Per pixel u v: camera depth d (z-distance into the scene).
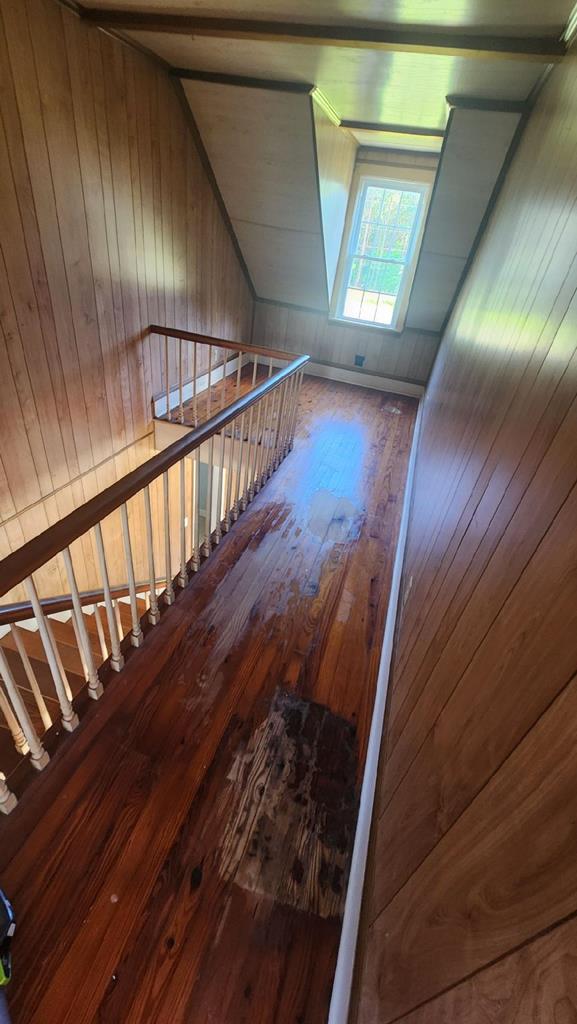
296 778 1.61
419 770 1.03
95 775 1.53
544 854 0.47
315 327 5.67
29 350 2.75
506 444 1.03
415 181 4.64
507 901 0.52
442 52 2.12
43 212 2.58
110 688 1.80
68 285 2.89
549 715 0.51
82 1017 1.08
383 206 4.90
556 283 0.93
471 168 3.32
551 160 1.43
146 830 1.42
